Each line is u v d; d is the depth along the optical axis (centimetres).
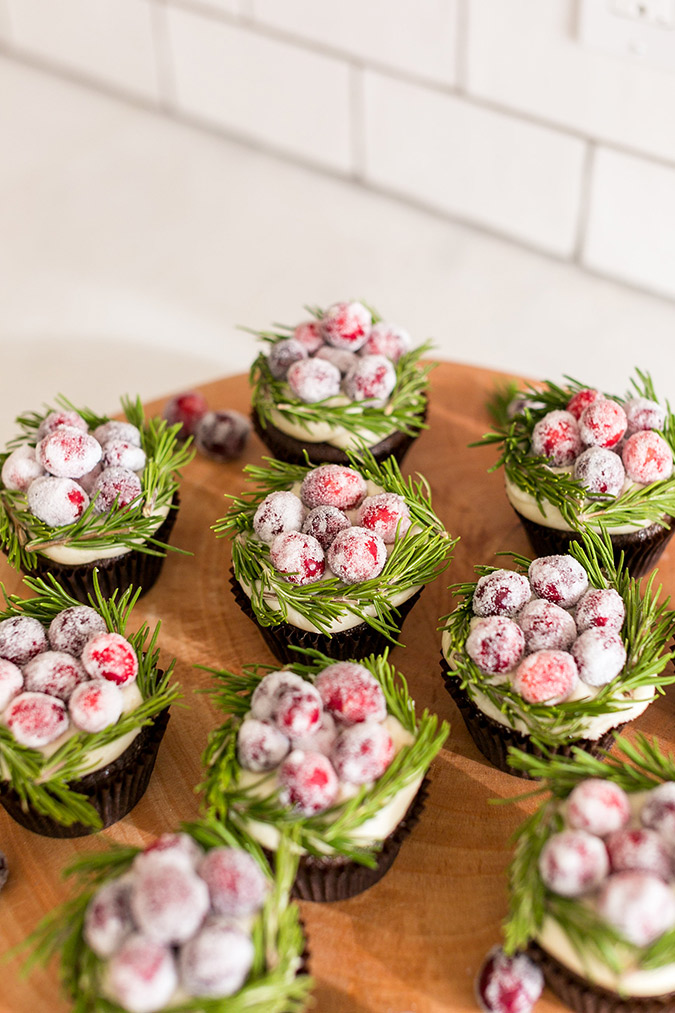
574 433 52
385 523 49
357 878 45
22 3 120
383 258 100
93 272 102
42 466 52
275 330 96
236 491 59
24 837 47
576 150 88
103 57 119
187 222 106
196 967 38
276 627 50
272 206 107
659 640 47
